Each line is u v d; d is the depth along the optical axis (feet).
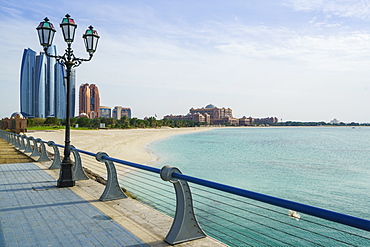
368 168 94.38
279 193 57.31
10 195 20.81
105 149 143.84
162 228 14.10
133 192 47.47
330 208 47.70
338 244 32.63
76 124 416.67
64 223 14.79
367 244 32.73
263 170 86.07
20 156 46.34
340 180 72.28
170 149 156.56
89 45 24.57
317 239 33.83
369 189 61.67
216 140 258.37
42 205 18.17
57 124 411.54
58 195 20.83
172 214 36.17
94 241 12.43
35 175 29.37
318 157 126.62
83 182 25.64
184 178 11.41
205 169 85.51
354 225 6.28
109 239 12.66
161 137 302.04
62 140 165.07
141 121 601.21
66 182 23.61
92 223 14.78
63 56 23.90
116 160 17.67
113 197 19.53
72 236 13.03
